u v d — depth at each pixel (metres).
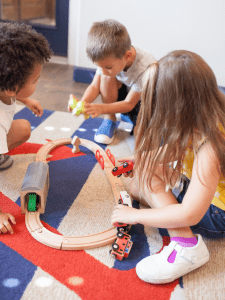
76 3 2.25
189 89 0.65
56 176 1.12
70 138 1.36
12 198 0.99
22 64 0.78
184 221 0.73
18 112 1.55
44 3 2.47
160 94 0.67
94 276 0.76
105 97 1.42
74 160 1.24
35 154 1.24
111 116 1.42
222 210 0.83
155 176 0.86
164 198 0.82
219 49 2.01
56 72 2.33
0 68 0.76
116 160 1.27
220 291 0.76
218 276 0.81
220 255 0.88
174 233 0.81
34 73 0.82
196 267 0.80
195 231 0.95
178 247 0.78
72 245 0.82
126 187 1.12
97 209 0.99
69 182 1.10
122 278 0.77
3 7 2.60
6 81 0.78
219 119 0.69
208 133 0.67
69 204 0.99
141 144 0.78
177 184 0.85
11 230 0.85
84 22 2.07
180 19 1.98
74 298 0.70
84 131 1.48
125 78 1.31
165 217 0.74
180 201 0.87
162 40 2.06
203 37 2.00
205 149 0.69
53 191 1.04
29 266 0.76
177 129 0.67
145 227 0.95
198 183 0.71
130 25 2.05
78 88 2.06
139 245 0.88
